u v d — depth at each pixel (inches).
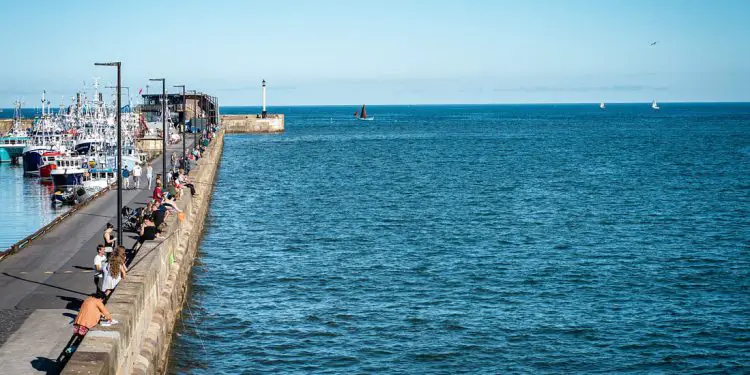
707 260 1802.4
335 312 1381.6
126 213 1684.3
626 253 1882.4
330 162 4589.1
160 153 3737.7
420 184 3403.1
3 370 731.4
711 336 1269.7
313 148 5871.1
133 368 805.2
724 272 1686.8
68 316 912.3
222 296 1476.4
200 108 6018.7
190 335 1243.2
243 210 2583.7
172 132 4598.9
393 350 1198.3
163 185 2155.5
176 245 1364.4
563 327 1310.3
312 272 1674.5
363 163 4525.1
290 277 1627.7
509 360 1163.9
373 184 3400.6
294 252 1882.4
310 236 2094.0
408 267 1724.9
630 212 2549.2
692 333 1283.2
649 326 1317.7
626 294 1512.1
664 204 2741.1
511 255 1856.5
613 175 3779.5
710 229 2218.3
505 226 2268.7
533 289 1545.3
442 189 3211.1
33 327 867.4
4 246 1752.0
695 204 2738.7
